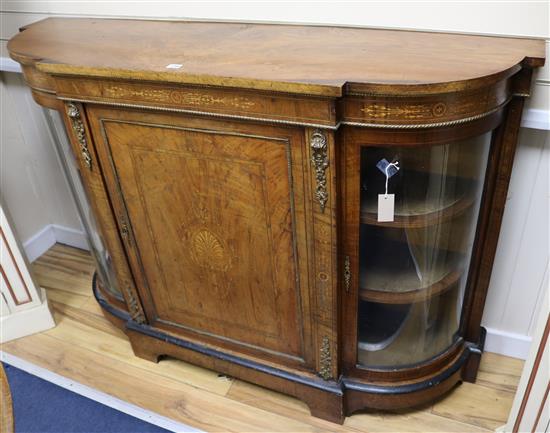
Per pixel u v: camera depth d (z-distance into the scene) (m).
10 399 0.78
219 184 1.16
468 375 1.48
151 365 1.63
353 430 1.40
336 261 1.13
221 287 1.35
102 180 1.30
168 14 1.42
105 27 1.41
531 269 1.40
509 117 1.10
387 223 1.12
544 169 1.25
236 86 0.97
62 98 1.18
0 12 1.62
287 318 1.30
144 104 1.10
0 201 1.52
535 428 1.17
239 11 1.34
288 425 1.42
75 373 1.62
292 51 1.11
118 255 1.44
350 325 1.26
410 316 1.33
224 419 1.45
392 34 1.18
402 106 0.94
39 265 2.11
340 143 1.01
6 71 1.78
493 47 1.06
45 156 1.96
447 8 1.13
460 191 1.18
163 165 1.20
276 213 1.14
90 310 1.87
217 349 1.48
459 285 1.34
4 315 1.71
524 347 1.54
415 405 1.41
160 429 1.44
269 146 1.05
